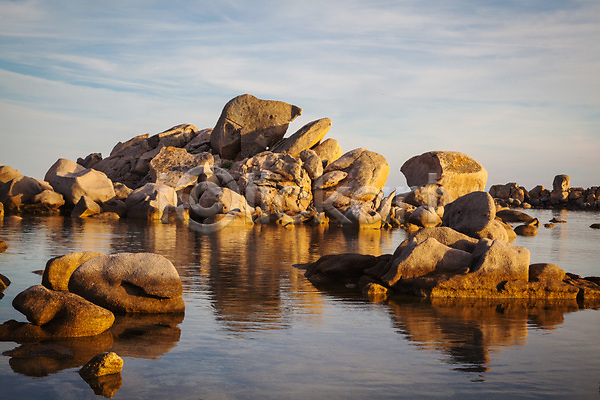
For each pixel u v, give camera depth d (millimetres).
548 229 31891
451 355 7352
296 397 5797
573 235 27547
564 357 7379
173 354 7113
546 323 9242
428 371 6699
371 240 22969
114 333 8000
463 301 10992
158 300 9320
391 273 11930
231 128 40438
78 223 25031
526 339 8211
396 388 6125
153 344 7512
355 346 7660
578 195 67625
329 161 39125
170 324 8594
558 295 11461
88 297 9195
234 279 12609
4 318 8352
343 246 20219
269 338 7953
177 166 36031
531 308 10453
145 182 38906
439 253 11758
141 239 19656
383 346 7684
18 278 11336
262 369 6629
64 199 31094
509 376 6602
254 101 41094
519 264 11477
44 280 10273
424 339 8094
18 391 5793
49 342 7473
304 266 14719
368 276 12594
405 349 7570
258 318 9117
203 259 15547
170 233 22578
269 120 40688
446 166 40438
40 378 6160
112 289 9211
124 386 5988
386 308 10180
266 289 11594
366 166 36531
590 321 9445
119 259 9492
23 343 7391
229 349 7379
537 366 6988
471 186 41156
